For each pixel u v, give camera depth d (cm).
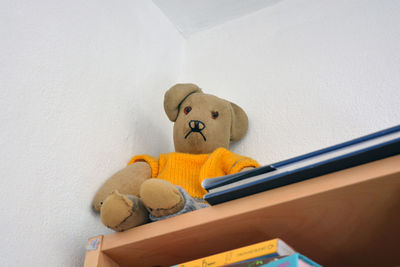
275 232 64
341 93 109
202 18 144
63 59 93
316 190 56
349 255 66
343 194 56
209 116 101
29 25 87
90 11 107
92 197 89
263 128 114
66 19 98
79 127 91
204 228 64
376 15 117
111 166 97
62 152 85
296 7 133
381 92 104
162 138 120
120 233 70
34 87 83
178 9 141
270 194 60
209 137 98
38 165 79
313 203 58
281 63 124
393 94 103
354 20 120
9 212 70
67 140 87
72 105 91
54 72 90
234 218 62
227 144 103
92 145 93
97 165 93
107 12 114
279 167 59
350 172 55
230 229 64
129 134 107
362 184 54
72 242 80
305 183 58
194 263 56
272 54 127
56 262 75
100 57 105
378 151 53
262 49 131
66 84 92
